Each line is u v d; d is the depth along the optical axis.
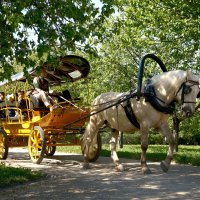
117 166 12.21
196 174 11.08
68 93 15.28
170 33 16.31
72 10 9.02
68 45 9.25
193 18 15.34
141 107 11.30
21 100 15.54
